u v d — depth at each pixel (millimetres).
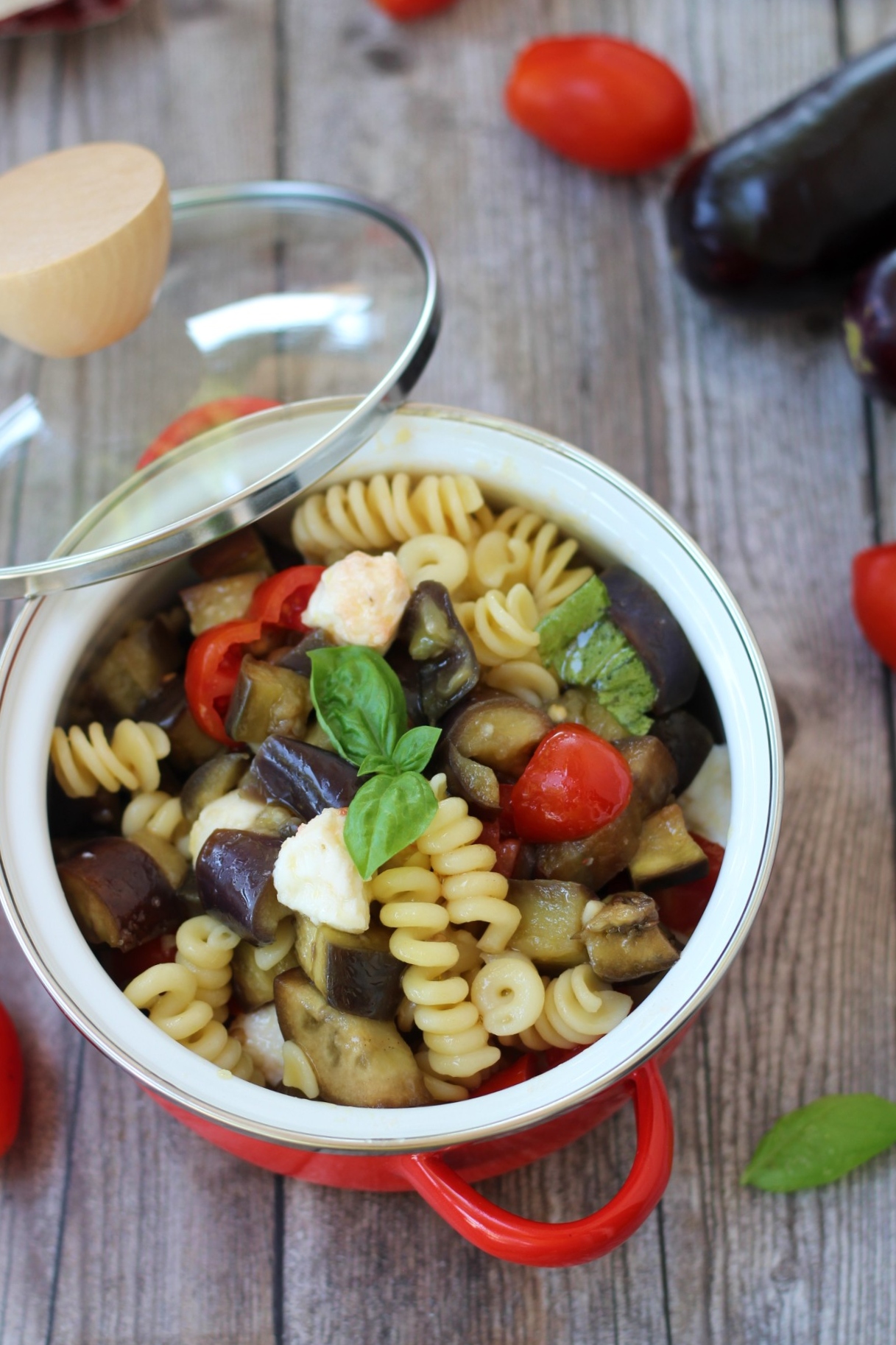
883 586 623
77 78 707
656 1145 534
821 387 675
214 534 549
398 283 591
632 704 580
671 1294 585
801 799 632
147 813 582
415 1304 583
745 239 645
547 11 714
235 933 562
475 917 548
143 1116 598
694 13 714
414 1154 526
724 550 659
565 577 598
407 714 572
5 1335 582
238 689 569
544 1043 564
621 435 671
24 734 558
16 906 542
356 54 711
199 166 698
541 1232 524
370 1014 548
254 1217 590
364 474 591
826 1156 585
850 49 711
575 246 690
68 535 559
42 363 593
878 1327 583
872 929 619
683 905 575
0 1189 593
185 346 597
